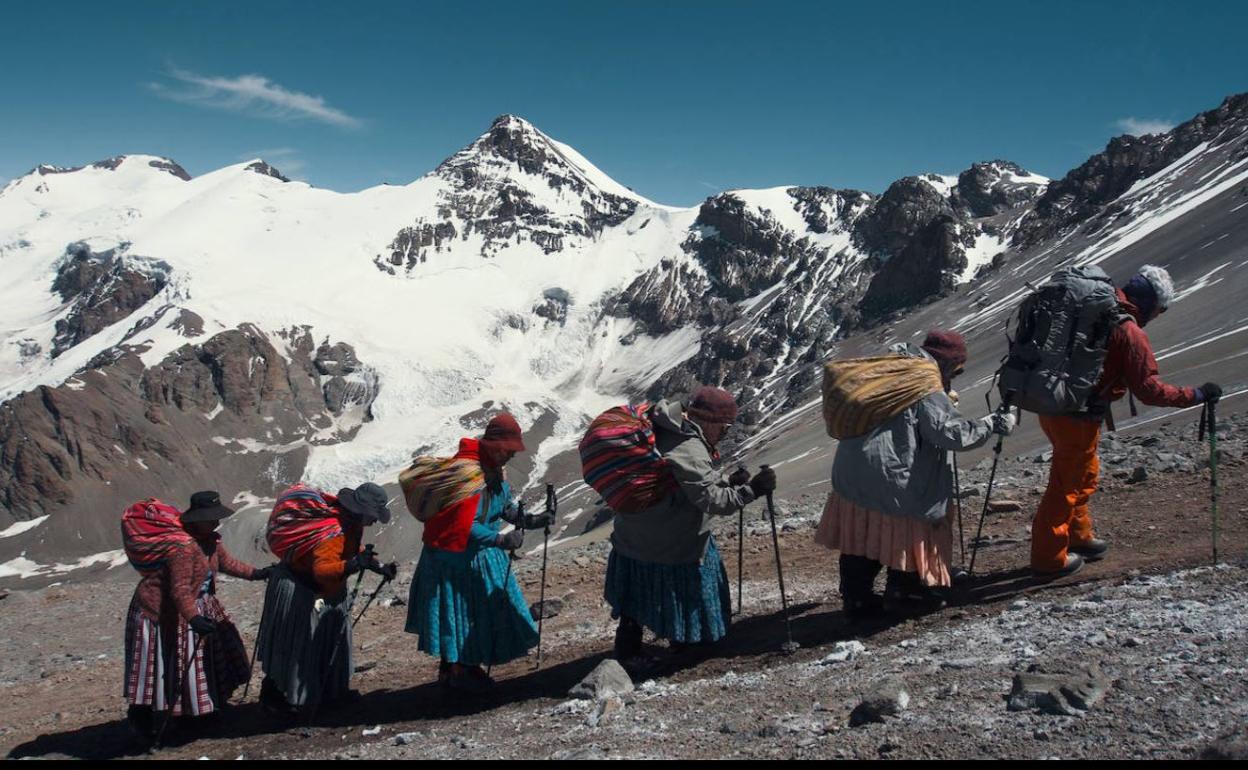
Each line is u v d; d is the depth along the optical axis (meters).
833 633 7.28
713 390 7.02
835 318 183.12
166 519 7.61
